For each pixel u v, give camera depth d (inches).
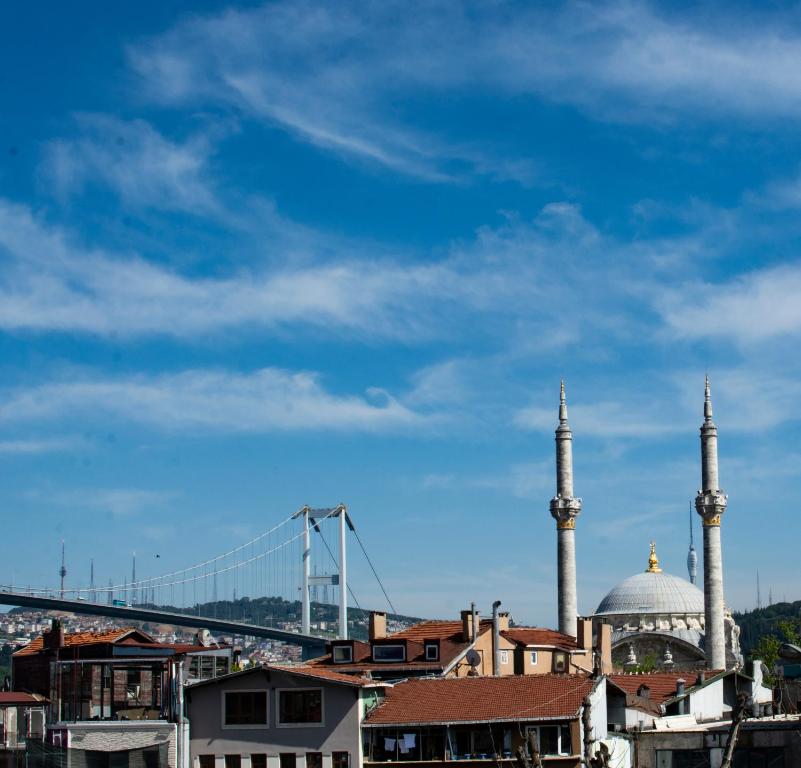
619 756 3816.4
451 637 4894.2
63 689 4429.1
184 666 4323.3
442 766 3848.4
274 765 3959.2
